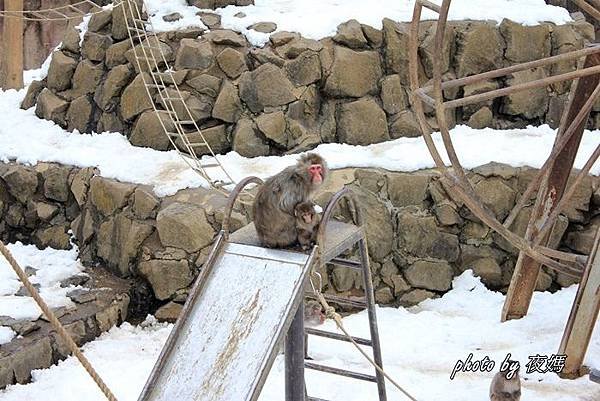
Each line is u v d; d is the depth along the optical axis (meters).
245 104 11.24
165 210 10.15
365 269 7.75
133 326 10.02
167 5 11.91
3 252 6.44
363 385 8.82
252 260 7.18
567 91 11.95
